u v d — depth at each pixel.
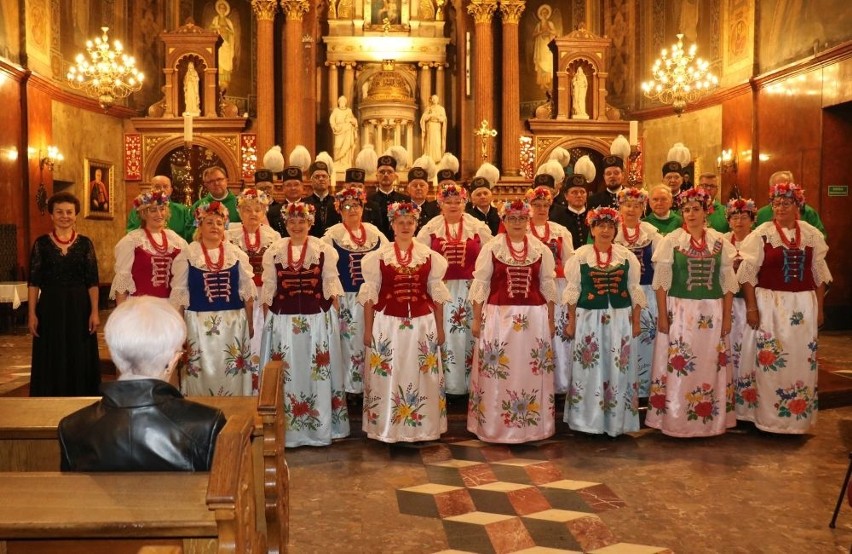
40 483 2.22
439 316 5.65
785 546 3.81
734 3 14.51
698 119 15.62
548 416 5.69
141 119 16.02
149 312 2.44
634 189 6.48
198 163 17.05
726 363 5.82
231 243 5.77
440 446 5.66
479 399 5.70
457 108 17.66
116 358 2.43
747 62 14.05
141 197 5.49
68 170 14.27
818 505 4.40
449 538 3.92
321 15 17.53
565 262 6.23
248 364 5.55
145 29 16.67
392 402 5.52
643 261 6.49
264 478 2.94
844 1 11.25
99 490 2.18
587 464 5.21
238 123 16.42
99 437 2.32
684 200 5.75
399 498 4.52
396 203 5.55
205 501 2.02
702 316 5.73
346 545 3.83
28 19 12.83
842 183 11.84
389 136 17.11
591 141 16.84
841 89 11.25
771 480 4.85
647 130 16.86
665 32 16.55
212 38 16.42
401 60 17.39
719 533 3.98
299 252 5.58
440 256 5.62
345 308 6.48
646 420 5.98
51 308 5.79
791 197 5.70
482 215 7.69
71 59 14.41
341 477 4.93
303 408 5.58
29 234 12.73
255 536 2.62
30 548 2.30
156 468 2.32
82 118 14.76
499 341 5.59
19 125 12.60
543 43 17.81
